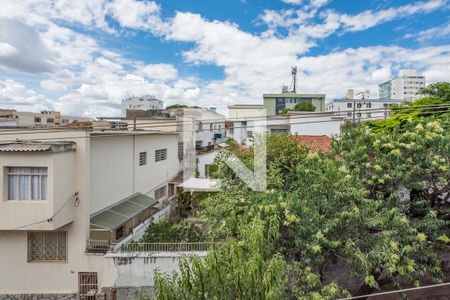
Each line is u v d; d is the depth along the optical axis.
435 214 7.49
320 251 6.43
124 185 13.72
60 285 10.06
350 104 42.03
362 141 8.92
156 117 22.00
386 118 15.98
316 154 8.52
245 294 4.77
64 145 9.80
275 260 5.08
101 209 11.91
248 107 26.98
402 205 7.74
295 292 5.95
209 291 4.84
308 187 7.54
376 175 8.07
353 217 6.59
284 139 11.89
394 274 7.02
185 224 11.95
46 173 9.48
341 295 6.50
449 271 8.77
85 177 10.37
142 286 9.72
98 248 10.24
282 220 6.66
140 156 15.31
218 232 9.27
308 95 38.94
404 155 8.23
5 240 9.98
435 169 7.70
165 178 18.22
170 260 9.65
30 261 10.06
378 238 6.71
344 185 7.10
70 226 10.15
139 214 13.05
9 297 10.04
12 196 9.54
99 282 9.94
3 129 10.71
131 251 9.95
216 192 14.81
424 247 6.98
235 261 5.00
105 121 15.48
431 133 8.02
